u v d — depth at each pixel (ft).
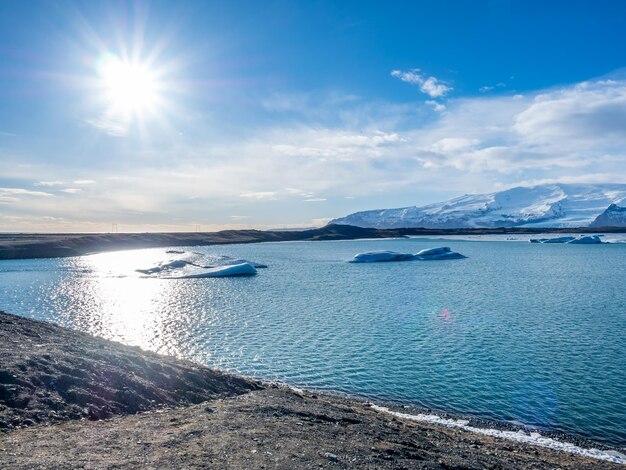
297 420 58.13
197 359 120.06
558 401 90.53
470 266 414.41
